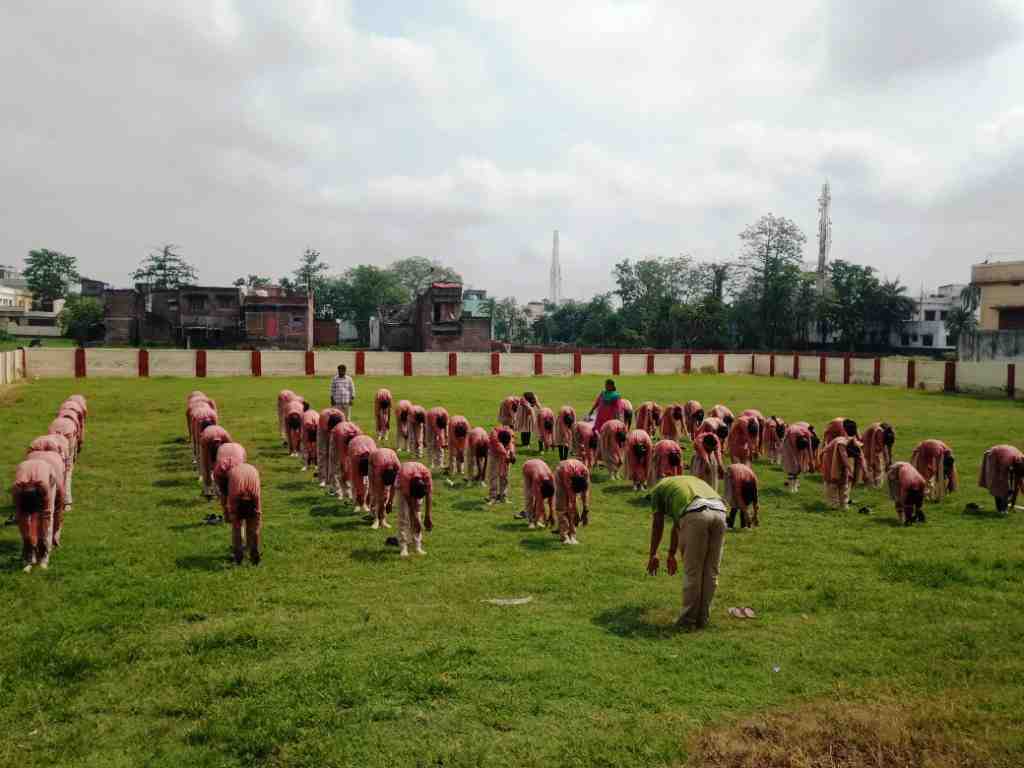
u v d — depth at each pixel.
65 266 114.56
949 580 9.49
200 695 6.29
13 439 18.36
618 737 5.54
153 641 7.38
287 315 69.38
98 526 11.62
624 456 15.87
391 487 11.85
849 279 87.31
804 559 10.55
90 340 80.25
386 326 76.94
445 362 41.78
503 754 5.34
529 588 9.14
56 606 8.27
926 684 6.50
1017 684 6.50
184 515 12.40
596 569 9.99
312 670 6.67
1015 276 47.16
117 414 23.58
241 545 10.01
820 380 44.88
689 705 6.08
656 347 90.50
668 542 11.47
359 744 5.50
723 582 9.50
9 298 109.25
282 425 19.83
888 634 7.72
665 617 8.20
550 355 44.38
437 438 17.00
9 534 10.93
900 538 11.67
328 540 11.13
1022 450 19.89
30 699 6.23
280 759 5.36
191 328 68.69
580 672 6.68
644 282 101.12
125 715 6.03
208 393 28.81
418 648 7.18
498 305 127.69
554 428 18.66
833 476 13.85
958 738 5.41
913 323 90.56
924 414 27.30
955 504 14.24
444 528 12.18
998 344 44.09
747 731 5.59
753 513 12.43
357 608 8.38
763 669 6.82
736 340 89.81
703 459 14.59
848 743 5.40
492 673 6.63
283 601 8.58
